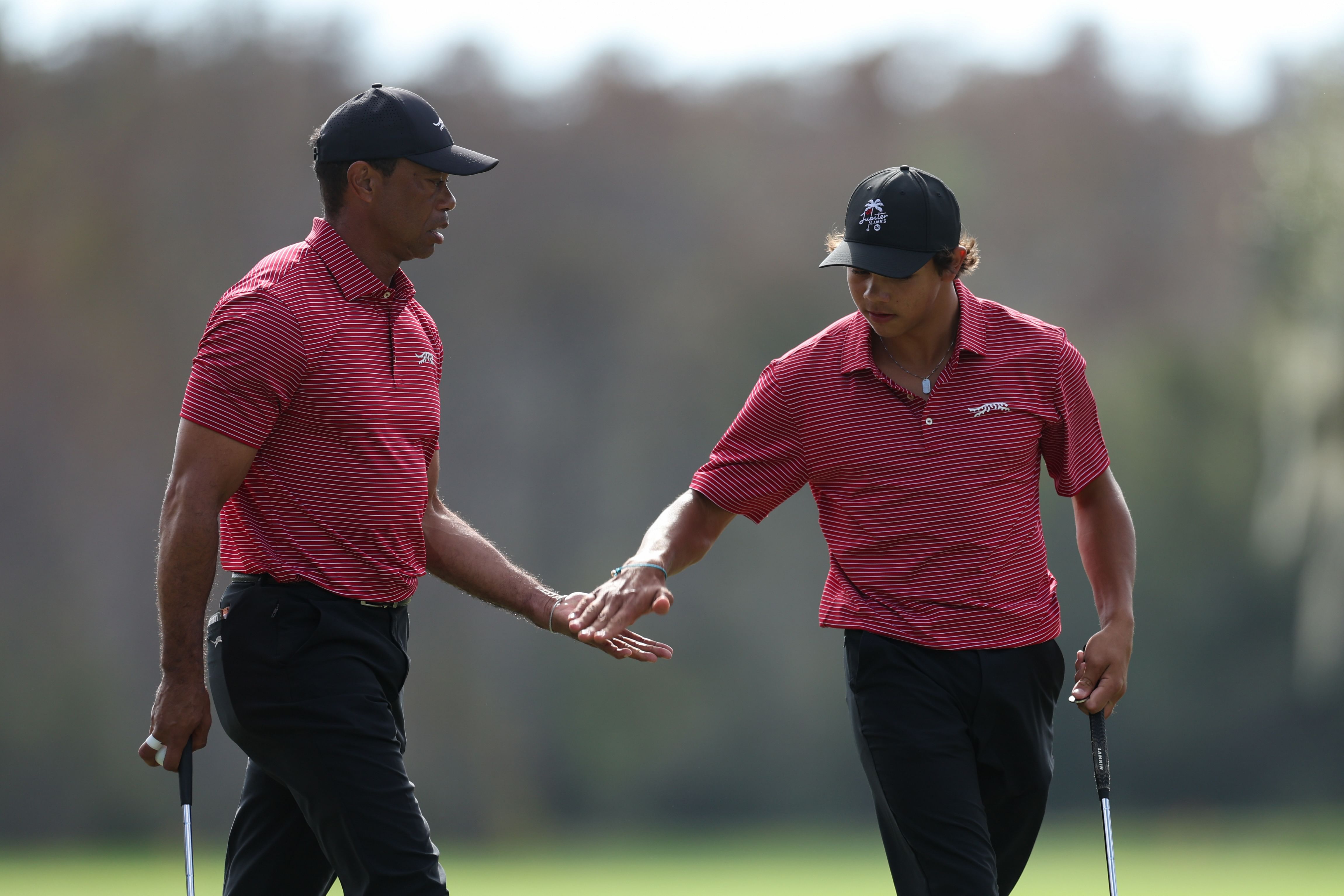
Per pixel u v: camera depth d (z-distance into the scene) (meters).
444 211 14.55
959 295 14.78
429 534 15.74
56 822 107.81
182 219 121.19
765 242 138.62
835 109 143.75
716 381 134.62
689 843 106.94
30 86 120.62
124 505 116.94
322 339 13.78
